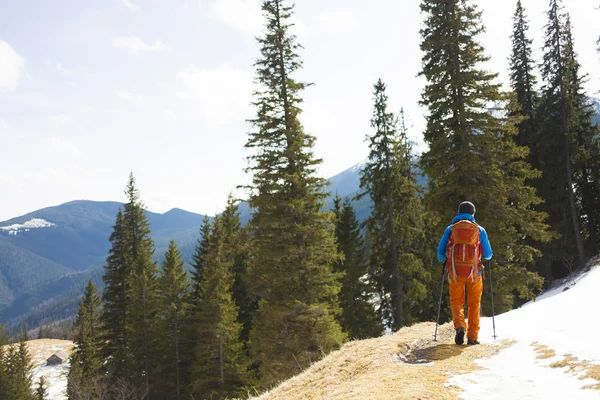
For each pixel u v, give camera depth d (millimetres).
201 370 31734
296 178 19703
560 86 28750
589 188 30859
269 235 20391
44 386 59062
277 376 19125
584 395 3348
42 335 164875
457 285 6082
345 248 34000
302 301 19969
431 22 19281
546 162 30094
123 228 44750
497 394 3785
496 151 18922
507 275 19016
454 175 18312
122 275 43469
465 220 6113
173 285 37188
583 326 5492
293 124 20719
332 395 4844
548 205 30047
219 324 30562
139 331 37156
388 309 30641
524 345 5355
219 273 31922
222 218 43188
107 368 40156
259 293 21047
